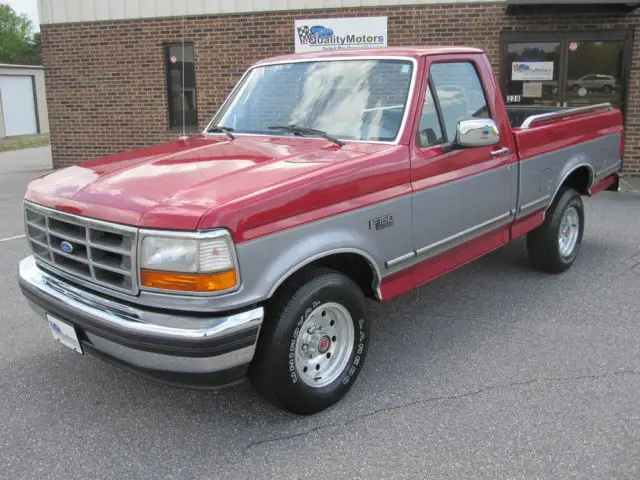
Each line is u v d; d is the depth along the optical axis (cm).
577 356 427
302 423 354
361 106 420
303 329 343
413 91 407
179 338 297
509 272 609
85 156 1396
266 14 1214
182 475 311
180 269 297
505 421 349
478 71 471
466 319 498
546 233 573
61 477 310
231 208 300
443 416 356
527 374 403
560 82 1118
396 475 305
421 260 414
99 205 322
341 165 355
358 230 360
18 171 1539
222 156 379
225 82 1267
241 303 307
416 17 1147
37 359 439
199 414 366
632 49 1078
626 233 752
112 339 315
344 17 1178
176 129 1336
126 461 322
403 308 525
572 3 1008
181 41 1271
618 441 327
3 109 2750
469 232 453
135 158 392
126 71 1321
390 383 396
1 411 371
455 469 308
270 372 333
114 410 372
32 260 395
